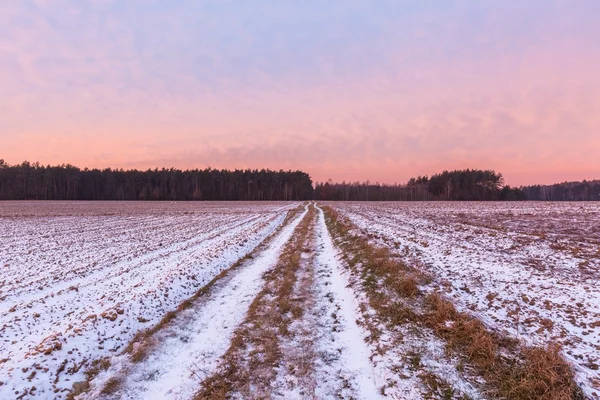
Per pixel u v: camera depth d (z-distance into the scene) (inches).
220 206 2871.6
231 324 335.6
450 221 1223.5
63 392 233.0
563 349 254.8
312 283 463.8
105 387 230.8
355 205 2930.6
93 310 372.8
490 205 2662.4
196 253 683.4
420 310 330.3
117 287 463.2
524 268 487.8
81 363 268.2
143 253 711.7
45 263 617.6
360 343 287.3
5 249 761.6
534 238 754.2
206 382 233.1
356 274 474.9
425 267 505.7
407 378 227.1
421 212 1787.6
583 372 221.0
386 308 339.0
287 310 363.9
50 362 259.3
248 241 826.8
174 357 274.7
